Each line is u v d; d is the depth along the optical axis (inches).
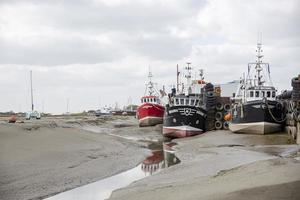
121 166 1041.5
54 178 827.4
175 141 1697.8
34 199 665.0
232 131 1702.8
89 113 7022.6
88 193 716.7
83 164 1018.1
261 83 1748.3
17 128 1496.1
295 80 1432.1
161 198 572.4
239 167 755.4
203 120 1835.6
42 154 1074.7
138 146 1546.5
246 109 1562.5
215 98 1934.1
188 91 2310.5
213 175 733.9
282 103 1571.1
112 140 1665.8
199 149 1326.3
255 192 501.7
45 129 1632.6
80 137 1572.3
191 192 575.8
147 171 971.9
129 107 6766.7
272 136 1513.3
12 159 965.8
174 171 885.8
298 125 1301.7
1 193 689.6
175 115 1812.3
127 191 689.6
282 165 709.9
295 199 455.8
